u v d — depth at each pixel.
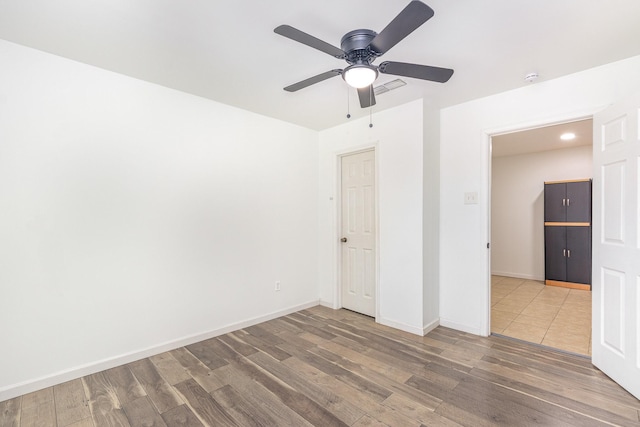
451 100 3.08
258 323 3.42
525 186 5.64
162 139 2.71
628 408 1.90
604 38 2.01
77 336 2.30
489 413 1.88
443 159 3.31
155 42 2.04
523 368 2.40
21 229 2.09
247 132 3.32
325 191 4.05
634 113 2.02
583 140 4.64
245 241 3.31
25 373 2.10
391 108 3.27
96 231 2.38
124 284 2.51
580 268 4.84
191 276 2.89
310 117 3.55
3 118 2.02
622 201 2.12
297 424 1.80
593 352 2.42
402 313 3.21
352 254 3.86
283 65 2.34
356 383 2.22
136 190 2.57
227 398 2.05
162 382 2.24
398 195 3.22
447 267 3.28
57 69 2.21
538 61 2.31
